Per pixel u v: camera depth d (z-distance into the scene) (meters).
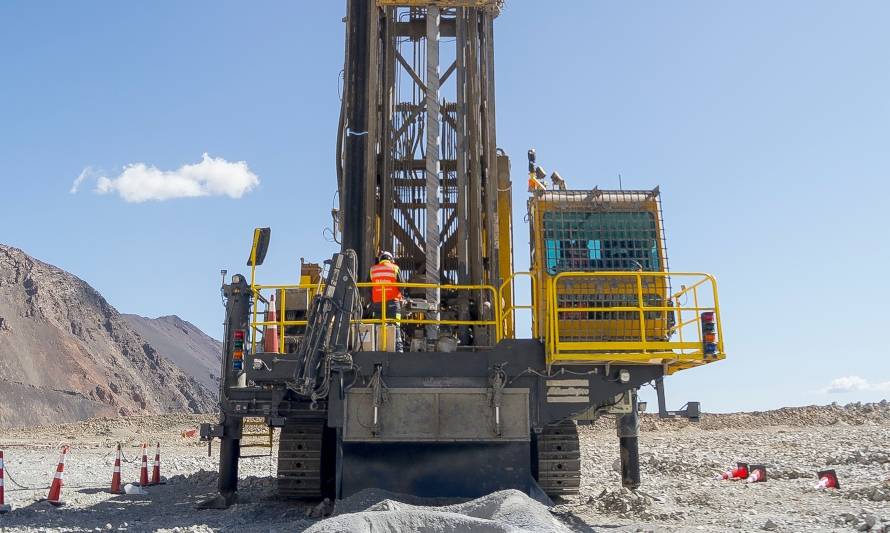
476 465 11.34
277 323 12.18
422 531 8.51
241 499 14.39
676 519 11.65
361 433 11.38
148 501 15.04
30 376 181.75
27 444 42.75
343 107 14.33
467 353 11.68
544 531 8.78
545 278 12.38
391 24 14.73
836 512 11.87
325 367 11.35
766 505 13.17
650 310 11.87
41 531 11.16
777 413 46.84
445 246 15.17
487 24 14.45
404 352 12.07
